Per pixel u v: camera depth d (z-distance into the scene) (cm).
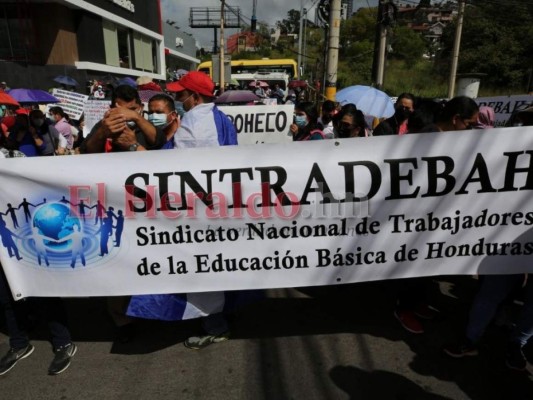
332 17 910
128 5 2198
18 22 1549
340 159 235
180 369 260
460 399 232
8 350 282
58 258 245
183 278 250
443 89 3022
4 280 253
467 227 246
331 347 279
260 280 253
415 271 254
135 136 266
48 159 231
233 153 232
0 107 839
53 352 279
